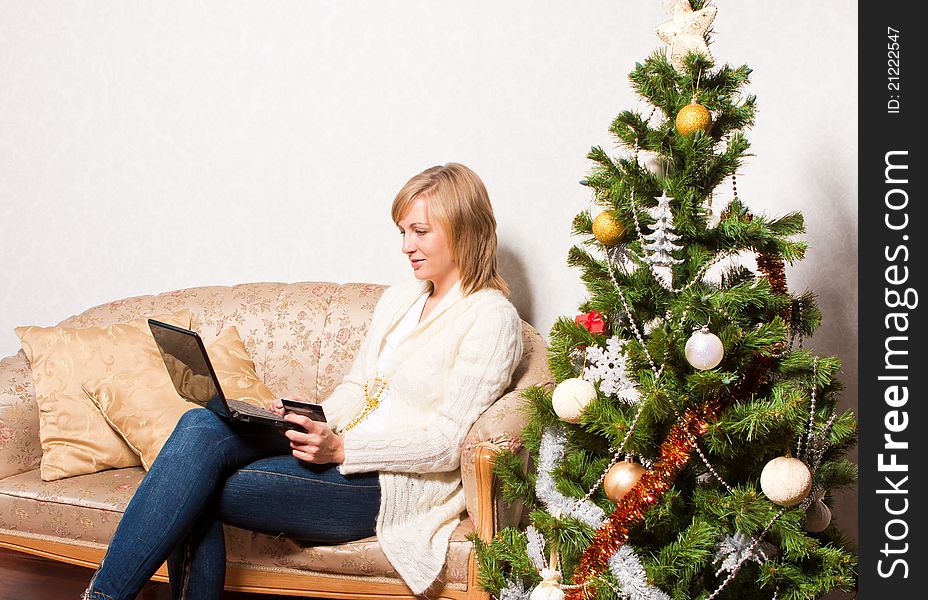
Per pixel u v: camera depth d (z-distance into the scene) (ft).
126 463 7.39
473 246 6.47
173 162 9.30
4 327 10.16
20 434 7.42
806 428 5.04
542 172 8.00
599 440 5.42
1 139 9.97
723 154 5.08
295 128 8.84
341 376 7.88
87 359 7.53
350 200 8.71
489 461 5.63
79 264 9.80
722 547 5.10
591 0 7.75
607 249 5.41
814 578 5.10
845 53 7.06
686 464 5.29
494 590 5.57
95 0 9.45
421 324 6.47
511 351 6.15
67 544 6.72
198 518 5.66
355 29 8.55
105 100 9.50
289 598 7.72
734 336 4.80
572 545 5.25
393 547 5.85
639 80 5.32
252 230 9.09
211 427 5.72
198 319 8.29
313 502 5.81
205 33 9.07
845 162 7.11
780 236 5.15
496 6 8.05
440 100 8.30
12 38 9.82
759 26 7.30
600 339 5.31
